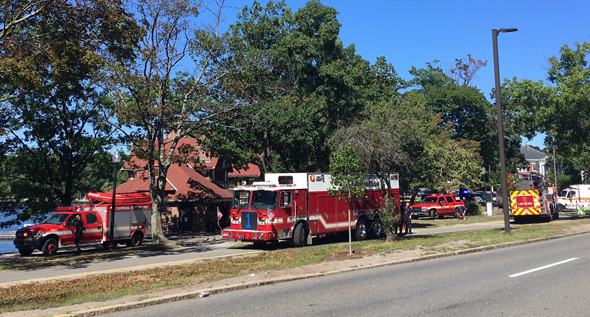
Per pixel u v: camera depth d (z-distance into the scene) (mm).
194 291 9562
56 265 15789
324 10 32312
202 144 29531
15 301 8859
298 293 9469
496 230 24047
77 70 17625
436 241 18703
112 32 17672
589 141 33125
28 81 15500
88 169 34062
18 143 29906
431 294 8945
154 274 12195
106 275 12297
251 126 27672
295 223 20078
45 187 31359
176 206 35938
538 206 30344
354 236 23406
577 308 7586
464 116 64250
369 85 35531
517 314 7258
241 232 19891
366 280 10906
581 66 32500
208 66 25609
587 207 43812
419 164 32875
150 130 23828
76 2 16766
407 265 13430
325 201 21406
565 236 21547
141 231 24438
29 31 18984
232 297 9258
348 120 32406
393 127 21250
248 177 51781
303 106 30016
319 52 32031
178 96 24375
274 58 28578
